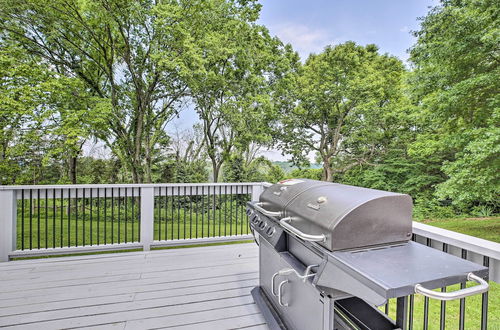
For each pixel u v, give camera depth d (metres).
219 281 2.46
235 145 9.98
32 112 6.50
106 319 1.85
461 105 6.74
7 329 1.72
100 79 9.42
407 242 1.17
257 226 1.89
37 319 1.84
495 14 5.66
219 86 9.13
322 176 14.17
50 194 3.02
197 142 12.11
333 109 12.72
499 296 3.49
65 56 8.45
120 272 2.65
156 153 11.15
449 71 6.83
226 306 2.04
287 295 1.57
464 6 6.32
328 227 1.07
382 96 11.44
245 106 9.20
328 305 1.16
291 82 11.91
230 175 11.44
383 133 11.70
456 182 6.73
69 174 9.83
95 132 8.05
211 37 7.87
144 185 3.28
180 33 7.27
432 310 3.21
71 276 2.54
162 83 8.73
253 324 1.81
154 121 10.23
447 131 7.73
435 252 1.06
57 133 6.87
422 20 7.09
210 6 7.71
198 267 2.80
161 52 7.36
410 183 11.08
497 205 9.65
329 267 1.06
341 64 12.70
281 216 1.55
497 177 6.08
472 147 5.87
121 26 7.52
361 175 12.85
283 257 1.53
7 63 6.17
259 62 10.26
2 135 6.64
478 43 6.08
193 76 7.87
